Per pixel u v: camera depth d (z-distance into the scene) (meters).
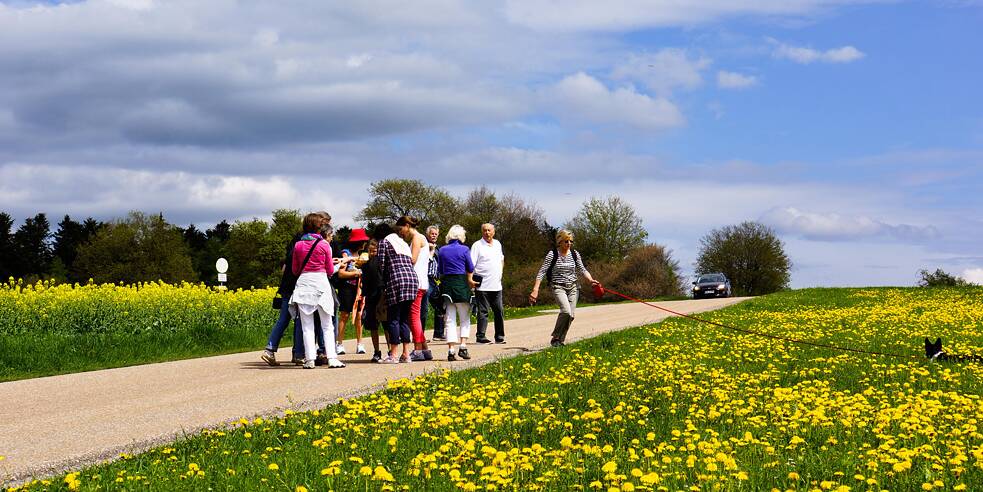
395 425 7.70
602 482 5.79
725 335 17.89
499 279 17.22
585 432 7.56
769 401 9.06
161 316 18.77
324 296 12.94
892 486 5.72
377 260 13.72
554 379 10.58
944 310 27.75
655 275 69.81
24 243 107.69
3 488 5.87
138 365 13.77
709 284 50.31
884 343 16.50
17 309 16.80
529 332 20.12
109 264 85.88
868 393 9.66
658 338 16.92
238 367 13.30
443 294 13.91
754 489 5.62
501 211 84.12
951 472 5.97
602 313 30.66
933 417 8.06
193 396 10.27
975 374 11.46
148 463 6.57
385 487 5.57
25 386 11.34
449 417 7.83
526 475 6.02
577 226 82.00
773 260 82.38
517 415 8.21
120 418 8.82
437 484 5.83
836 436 7.35
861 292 42.47
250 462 6.47
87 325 17.30
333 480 5.82
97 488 5.72
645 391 9.80
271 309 21.55
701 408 8.59
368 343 17.53
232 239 98.75
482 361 13.33
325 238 13.33
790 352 14.70
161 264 86.62
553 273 15.18
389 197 84.12
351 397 9.45
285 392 10.39
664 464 6.11
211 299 20.86
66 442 7.64
